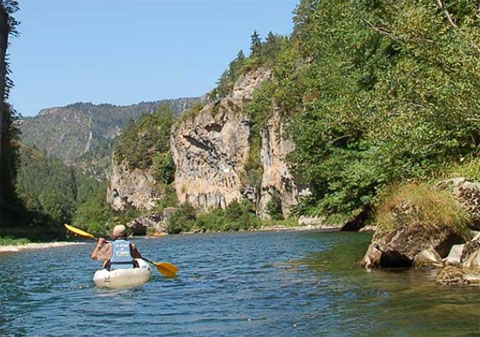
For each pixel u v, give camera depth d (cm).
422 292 821
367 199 2091
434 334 585
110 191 14262
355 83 2094
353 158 2292
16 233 4806
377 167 1569
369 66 1933
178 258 1952
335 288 924
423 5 1331
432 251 1078
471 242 953
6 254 2961
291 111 4628
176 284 1123
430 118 1233
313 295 871
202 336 638
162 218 10725
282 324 677
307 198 2858
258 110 10000
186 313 787
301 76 4419
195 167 11444
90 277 1343
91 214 11862
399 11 1433
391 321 655
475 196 1096
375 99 1431
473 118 1147
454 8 1495
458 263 969
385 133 1322
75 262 1959
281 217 8825
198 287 1059
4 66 5297
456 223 1074
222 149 10719
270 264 1474
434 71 1220
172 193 12644
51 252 2934
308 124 2512
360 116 1582
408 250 1109
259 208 9544
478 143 1363
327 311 738
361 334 607
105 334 673
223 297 915
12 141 6488
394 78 1295
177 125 12112
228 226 9469
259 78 10962
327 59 2530
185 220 10225
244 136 10375
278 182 8694
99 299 964
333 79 2364
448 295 782
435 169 1380
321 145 2520
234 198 10456
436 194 1112
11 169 6159
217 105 10906
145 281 1177
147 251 2691
